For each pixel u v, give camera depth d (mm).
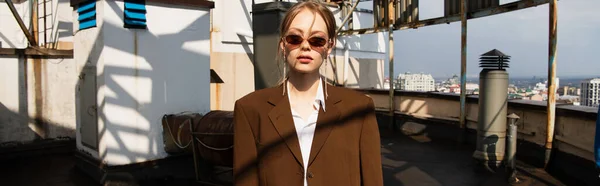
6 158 6281
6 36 9414
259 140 1650
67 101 6883
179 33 5332
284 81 1716
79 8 5258
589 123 4723
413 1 8336
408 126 9008
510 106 6543
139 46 4961
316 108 1672
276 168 1600
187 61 5426
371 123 1705
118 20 4781
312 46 1582
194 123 4883
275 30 6535
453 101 7961
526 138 6219
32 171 5656
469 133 7488
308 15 1591
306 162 1618
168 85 5242
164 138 5199
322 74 1790
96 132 5008
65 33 7758
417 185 5031
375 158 1674
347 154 1631
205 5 5551
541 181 5074
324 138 1614
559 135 5359
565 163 5199
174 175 5285
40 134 6625
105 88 4723
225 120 4648
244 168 1649
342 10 10711
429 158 6461
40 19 8695
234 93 8805
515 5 5957
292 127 1631
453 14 7406
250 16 9016
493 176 5355
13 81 6355
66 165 5961
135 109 4965
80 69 5363
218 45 8453
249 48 9047
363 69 12289
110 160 4812
